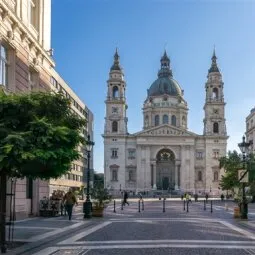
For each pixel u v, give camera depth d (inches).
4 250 605.0
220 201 3646.7
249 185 2743.6
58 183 3115.2
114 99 5748.0
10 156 565.0
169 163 5821.9
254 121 4719.5
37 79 1300.4
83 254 597.9
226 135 5669.3
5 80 1071.0
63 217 1330.0
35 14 1331.2
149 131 5669.3
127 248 650.2
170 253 597.3
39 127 587.5
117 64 5900.6
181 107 6181.1
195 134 5674.2
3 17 1009.5
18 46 1115.3
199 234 854.5
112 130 5718.5
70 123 679.1
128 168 5659.5
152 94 6338.6
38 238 764.6
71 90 3663.9
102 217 1387.8
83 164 4384.8
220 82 5802.2
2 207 636.7
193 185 5610.2
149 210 1967.3
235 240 760.3
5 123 604.4
